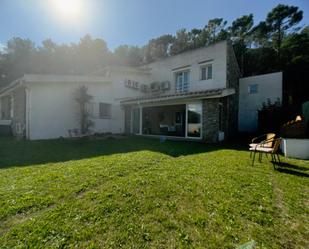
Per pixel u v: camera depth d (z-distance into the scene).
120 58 33.34
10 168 4.99
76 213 2.80
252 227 2.54
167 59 16.27
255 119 15.29
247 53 24.23
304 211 2.95
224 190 3.60
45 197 3.28
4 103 16.25
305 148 6.48
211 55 13.47
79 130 12.52
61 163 5.51
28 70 27.81
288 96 17.48
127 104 14.37
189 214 2.80
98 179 4.09
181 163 5.50
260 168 5.09
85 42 31.08
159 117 16.97
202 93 10.22
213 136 10.34
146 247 2.18
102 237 2.32
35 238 2.29
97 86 13.66
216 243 2.24
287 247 2.20
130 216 2.74
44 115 11.40
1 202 3.11
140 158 6.04
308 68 17.53
